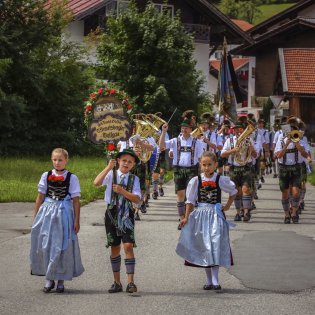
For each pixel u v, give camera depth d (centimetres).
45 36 4156
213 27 5953
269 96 5584
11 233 1590
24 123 4141
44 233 1076
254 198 2408
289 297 1075
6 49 4009
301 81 4772
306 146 1905
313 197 2512
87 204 2119
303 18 5928
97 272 1224
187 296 1071
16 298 1047
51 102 4266
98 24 5316
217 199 1126
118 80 4344
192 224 1116
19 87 4175
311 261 1343
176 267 1274
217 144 2411
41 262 1083
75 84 4356
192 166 1788
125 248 1085
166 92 4216
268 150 3042
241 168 1867
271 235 1642
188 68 4403
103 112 1162
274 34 5800
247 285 1148
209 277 1124
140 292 1092
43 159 3881
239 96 3547
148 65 4322
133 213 1097
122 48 4309
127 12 4384
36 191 2278
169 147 1805
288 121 1852
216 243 1098
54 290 1098
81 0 5297
